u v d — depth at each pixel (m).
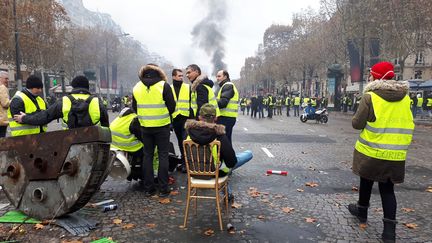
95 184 4.33
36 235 4.31
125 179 6.41
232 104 7.12
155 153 6.67
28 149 4.63
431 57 54.72
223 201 5.54
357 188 6.45
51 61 41.06
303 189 6.41
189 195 4.61
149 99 5.74
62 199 4.45
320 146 11.77
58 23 43.34
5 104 7.31
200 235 4.36
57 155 4.41
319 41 47.81
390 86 4.19
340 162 8.95
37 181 4.62
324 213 5.17
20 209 4.80
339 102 41.69
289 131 16.86
